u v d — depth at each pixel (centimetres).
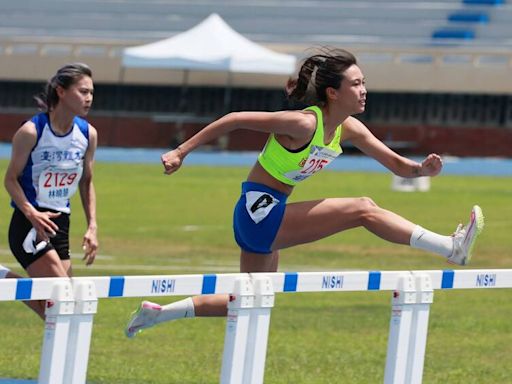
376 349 2209
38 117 1695
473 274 1442
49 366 1184
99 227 4325
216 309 1631
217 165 8350
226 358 1302
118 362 2017
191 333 2341
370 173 7869
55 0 11625
